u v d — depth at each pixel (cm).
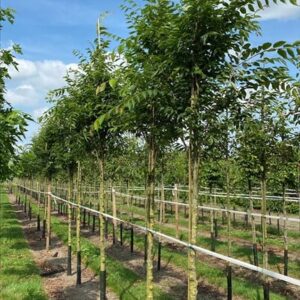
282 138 517
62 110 562
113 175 1072
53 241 1105
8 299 562
